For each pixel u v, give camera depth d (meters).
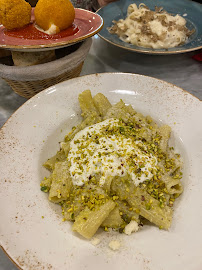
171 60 0.37
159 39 0.35
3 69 0.26
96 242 0.18
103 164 0.21
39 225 0.18
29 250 0.17
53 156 0.24
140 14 0.39
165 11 0.42
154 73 0.35
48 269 0.16
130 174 0.21
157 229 0.19
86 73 0.35
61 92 0.28
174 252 0.17
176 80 0.34
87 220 0.18
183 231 0.18
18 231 0.18
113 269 0.17
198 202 0.20
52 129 0.26
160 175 0.22
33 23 0.30
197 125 0.25
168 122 0.26
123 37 0.37
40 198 0.20
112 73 0.29
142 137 0.24
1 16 0.27
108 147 0.22
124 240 0.18
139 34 0.36
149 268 0.17
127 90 0.29
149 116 0.27
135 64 0.37
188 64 0.37
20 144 0.24
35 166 0.22
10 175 0.21
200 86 0.33
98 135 0.24
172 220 0.19
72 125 0.27
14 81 0.28
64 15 0.27
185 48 0.33
